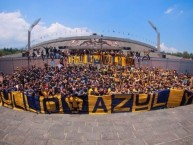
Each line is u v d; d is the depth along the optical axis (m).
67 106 15.07
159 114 14.59
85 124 13.63
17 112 15.63
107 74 25.30
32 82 20.70
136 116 14.50
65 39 44.25
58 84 19.98
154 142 11.70
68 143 11.84
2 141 12.28
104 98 14.95
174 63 29.72
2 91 16.92
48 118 14.48
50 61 30.58
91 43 41.66
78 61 29.64
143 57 30.78
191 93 16.02
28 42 32.16
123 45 45.19
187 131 12.53
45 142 11.98
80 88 18.16
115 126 13.34
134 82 21.11
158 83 20.78
